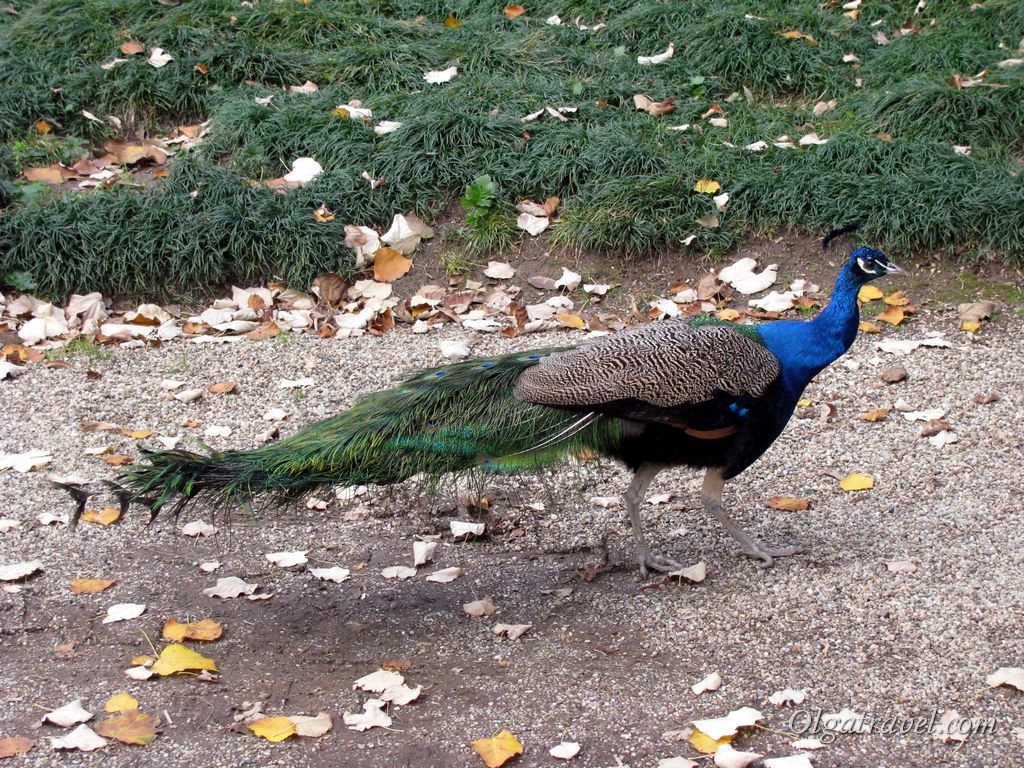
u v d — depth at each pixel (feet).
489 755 18.26
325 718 18.60
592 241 23.98
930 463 20.97
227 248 23.89
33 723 18.57
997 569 19.62
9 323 23.34
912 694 18.65
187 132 26.68
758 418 19.44
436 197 24.62
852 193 23.93
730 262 23.91
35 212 23.95
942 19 28.84
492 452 19.29
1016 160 24.66
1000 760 18.19
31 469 21.09
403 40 29.01
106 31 28.96
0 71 27.45
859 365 22.41
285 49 28.55
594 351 19.35
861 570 19.72
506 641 19.29
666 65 27.71
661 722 18.53
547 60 28.02
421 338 23.17
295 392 22.24
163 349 23.06
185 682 18.92
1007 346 22.52
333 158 24.91
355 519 20.68
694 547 20.22
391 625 19.47
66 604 19.62
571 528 20.54
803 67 27.30
